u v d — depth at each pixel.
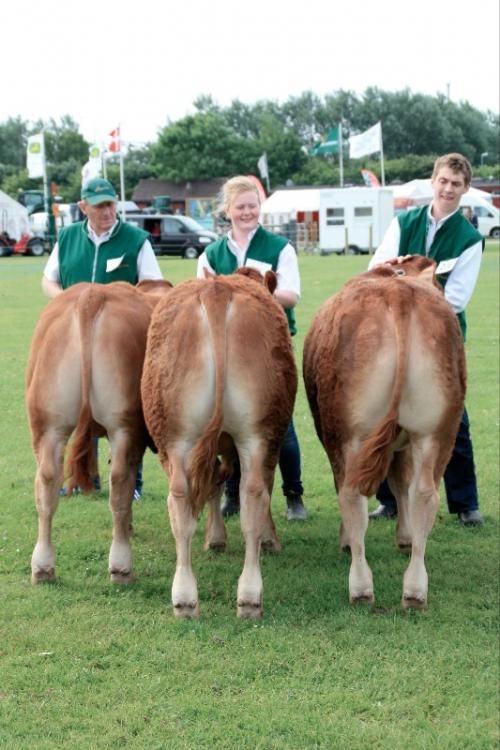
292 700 3.99
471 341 13.99
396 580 5.39
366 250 39.75
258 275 5.50
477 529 6.38
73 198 78.25
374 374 4.54
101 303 4.94
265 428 4.68
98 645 4.49
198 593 5.21
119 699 4.01
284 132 83.25
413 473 4.81
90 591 5.20
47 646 4.50
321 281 23.80
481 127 103.88
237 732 3.74
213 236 39.53
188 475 4.65
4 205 43.06
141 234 6.50
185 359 4.53
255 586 4.77
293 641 4.52
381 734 3.73
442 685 4.12
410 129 100.69
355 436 4.70
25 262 36.53
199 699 3.99
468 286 6.04
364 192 39.44
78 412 4.99
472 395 10.36
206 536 6.01
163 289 6.02
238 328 4.55
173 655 4.38
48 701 3.98
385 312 4.57
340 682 4.14
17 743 3.66
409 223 6.16
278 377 4.68
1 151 113.69
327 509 6.94
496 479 7.44
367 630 4.64
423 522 4.79
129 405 5.01
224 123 81.88
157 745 3.65
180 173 77.75
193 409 4.55
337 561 5.78
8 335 15.46
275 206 44.59
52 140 96.56
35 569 5.29
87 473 4.91
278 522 6.64
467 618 4.82
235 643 4.51
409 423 4.63
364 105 103.31
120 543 5.28
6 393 10.89
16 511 6.71
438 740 3.69
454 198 5.99
